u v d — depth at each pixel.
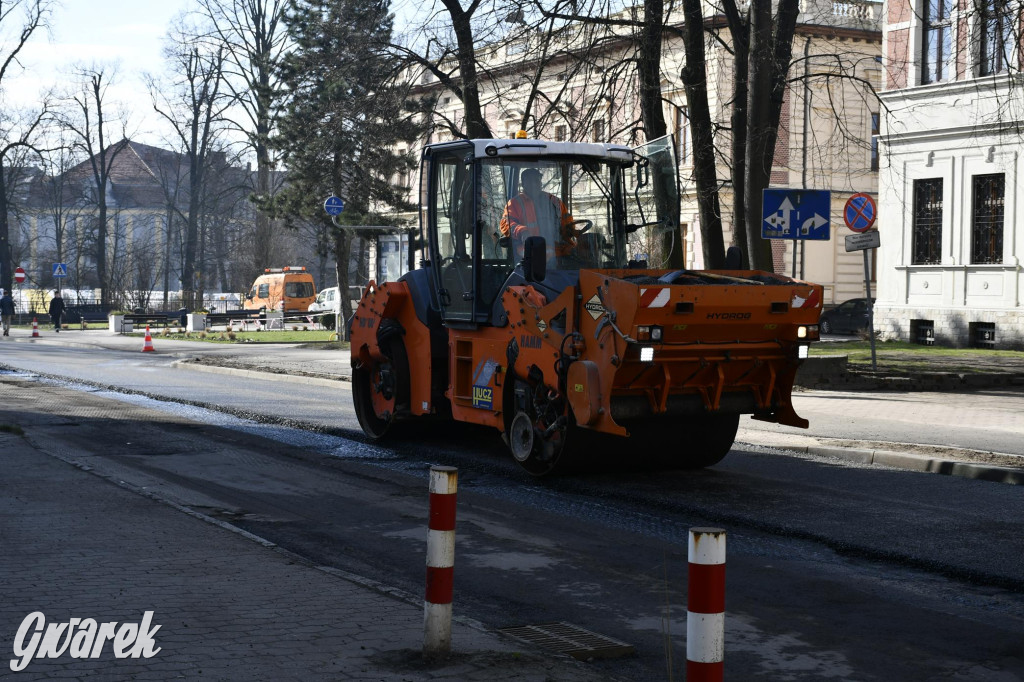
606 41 19.67
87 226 84.44
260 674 4.70
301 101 38.41
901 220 31.09
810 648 5.75
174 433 14.05
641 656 5.59
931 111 30.17
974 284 29.20
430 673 4.75
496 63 26.58
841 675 5.34
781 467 11.55
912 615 6.36
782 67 20.36
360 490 10.22
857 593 6.81
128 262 85.56
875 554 7.70
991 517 8.92
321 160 37.72
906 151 30.95
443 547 4.93
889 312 31.41
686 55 20.11
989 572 7.13
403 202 39.00
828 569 7.39
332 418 15.55
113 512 8.31
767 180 20.36
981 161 28.91
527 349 10.68
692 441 11.13
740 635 5.97
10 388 20.36
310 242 68.50
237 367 24.84
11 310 46.81
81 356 31.39
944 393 18.86
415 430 13.61
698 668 3.74
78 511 8.33
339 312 38.66
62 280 88.75
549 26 19.22
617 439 10.63
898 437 13.22
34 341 41.53
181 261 79.12
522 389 10.92
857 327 39.38
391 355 12.97
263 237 61.78
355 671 4.76
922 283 30.61
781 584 7.00
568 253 11.42
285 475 11.01
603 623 6.16
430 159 12.29
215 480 10.64
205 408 17.06
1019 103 26.69
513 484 10.59
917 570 7.39
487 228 11.45
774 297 9.95
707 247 20.67
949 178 29.77
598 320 9.82
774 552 7.87
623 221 11.73
